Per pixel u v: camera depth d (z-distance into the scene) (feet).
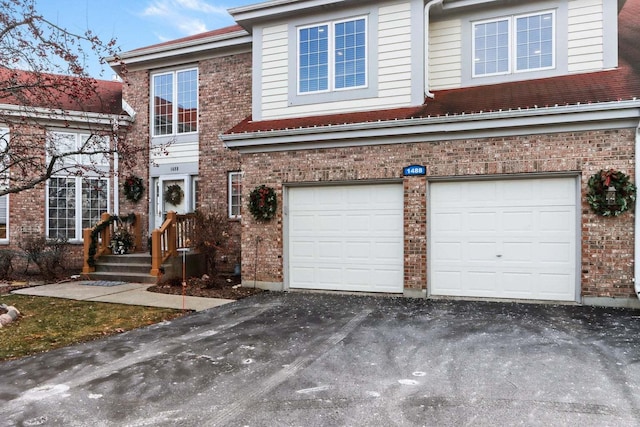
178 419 12.22
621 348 17.78
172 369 16.20
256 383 14.73
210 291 32.19
